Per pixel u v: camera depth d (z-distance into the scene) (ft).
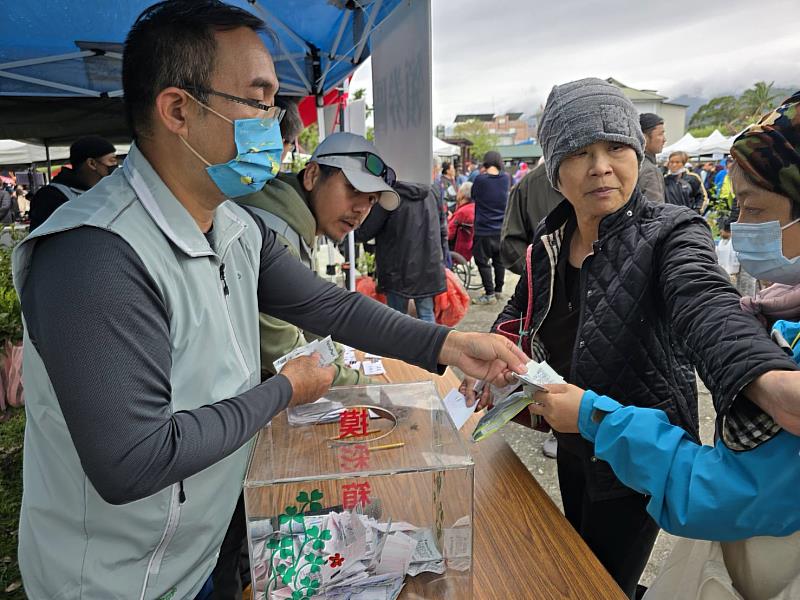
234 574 3.38
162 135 2.61
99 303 2.16
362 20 8.59
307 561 2.75
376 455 2.81
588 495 4.16
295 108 5.84
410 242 11.93
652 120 11.11
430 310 12.60
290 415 3.32
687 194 17.81
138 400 2.21
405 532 2.85
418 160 7.56
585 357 3.84
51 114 13.21
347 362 6.28
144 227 2.46
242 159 2.62
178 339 2.56
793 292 2.52
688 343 2.76
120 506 2.56
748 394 2.27
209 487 2.82
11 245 10.53
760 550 2.63
